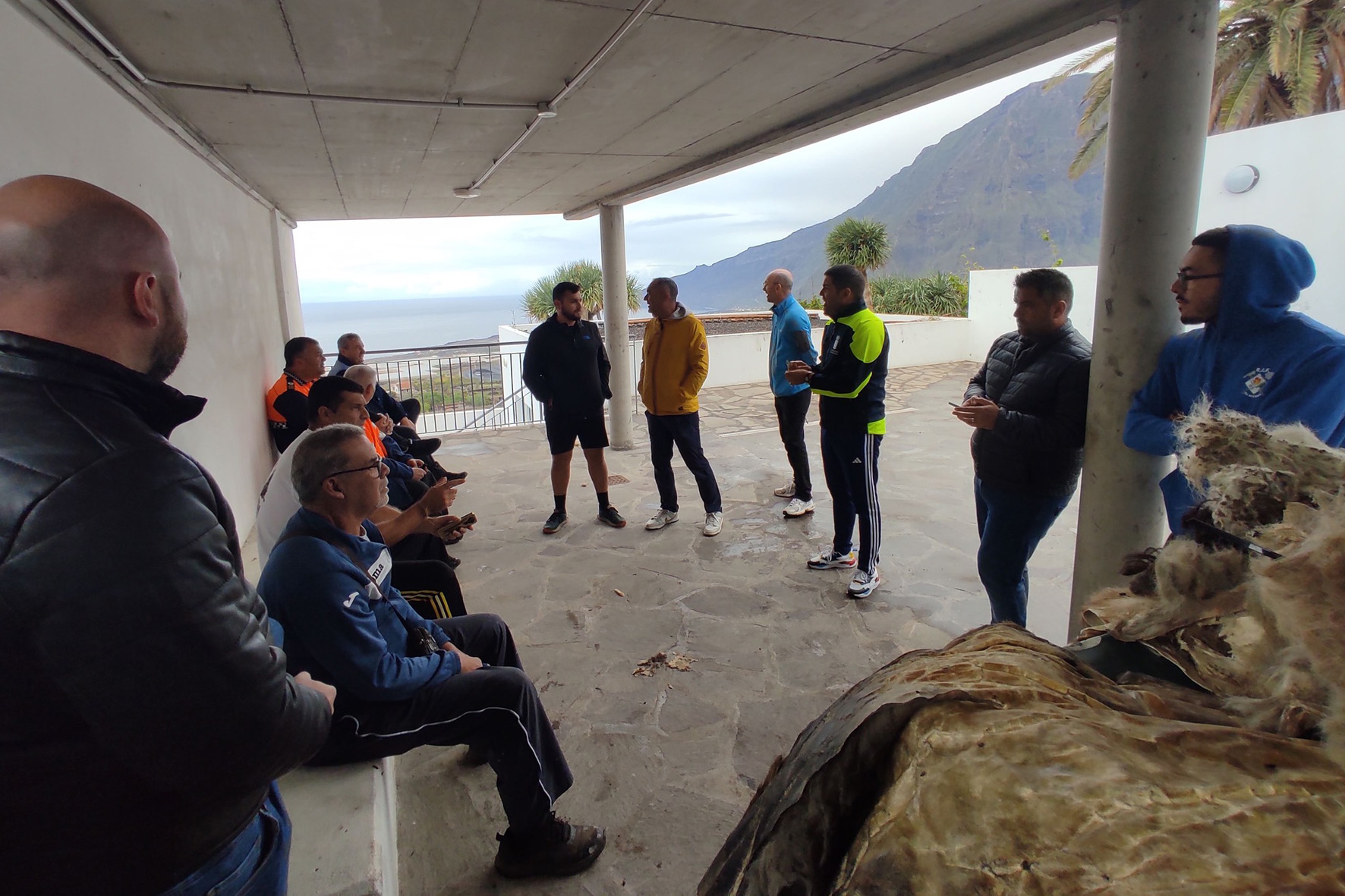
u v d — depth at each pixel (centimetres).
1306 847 32
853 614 359
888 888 40
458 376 1018
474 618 238
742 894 51
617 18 283
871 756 49
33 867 82
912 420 836
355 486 187
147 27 270
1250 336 185
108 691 76
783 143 481
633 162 569
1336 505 44
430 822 225
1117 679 56
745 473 633
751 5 270
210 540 85
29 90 231
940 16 283
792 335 480
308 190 654
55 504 73
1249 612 49
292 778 178
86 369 80
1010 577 278
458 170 590
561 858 201
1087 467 258
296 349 473
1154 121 227
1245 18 1080
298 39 291
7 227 80
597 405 488
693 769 248
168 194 375
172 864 91
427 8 266
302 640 173
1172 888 32
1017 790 39
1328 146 548
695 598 384
